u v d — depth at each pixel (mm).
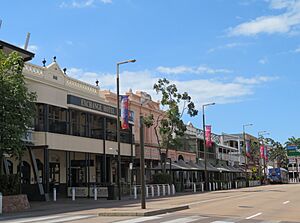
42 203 30812
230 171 76250
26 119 25438
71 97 37781
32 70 35625
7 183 25891
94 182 42781
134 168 51844
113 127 46281
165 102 49281
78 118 41375
